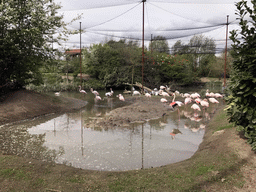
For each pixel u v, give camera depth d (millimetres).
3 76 12102
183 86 33406
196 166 4285
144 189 3484
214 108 12766
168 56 32562
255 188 3365
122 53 30812
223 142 5336
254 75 4582
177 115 10844
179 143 6383
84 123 9219
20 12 10797
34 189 3541
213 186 3504
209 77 39500
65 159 5152
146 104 14156
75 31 12617
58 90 24844
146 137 7027
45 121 9664
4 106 10477
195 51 37469
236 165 4062
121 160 5094
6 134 7480
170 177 3875
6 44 10828
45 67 13812
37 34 11117
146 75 29406
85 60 30969
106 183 3730
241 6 4543
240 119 4949
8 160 4719
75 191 3465
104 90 28219
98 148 5969
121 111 11344
